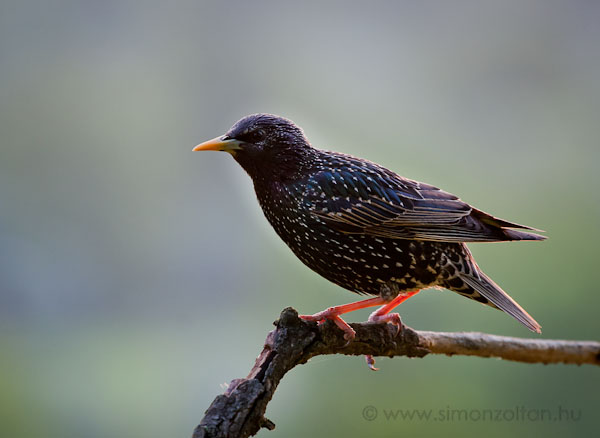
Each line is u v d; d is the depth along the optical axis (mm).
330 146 15352
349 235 6707
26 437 11578
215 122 20516
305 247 6938
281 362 5176
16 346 13844
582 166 13359
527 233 6680
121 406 12633
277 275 13203
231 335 14711
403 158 14578
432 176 13875
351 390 9977
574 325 10102
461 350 6422
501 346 6488
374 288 6945
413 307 10094
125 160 19125
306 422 9922
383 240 6707
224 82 20766
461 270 6801
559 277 10344
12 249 17172
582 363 6680
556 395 9242
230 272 16750
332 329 5539
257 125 6781
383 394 9812
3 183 18109
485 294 6758
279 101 19688
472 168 13695
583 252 10523
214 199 17938
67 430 11914
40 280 16891
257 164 6848
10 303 16344
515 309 6695
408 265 6742
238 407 4738
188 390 13195
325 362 10148
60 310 16547
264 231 14984
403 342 6141
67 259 17312
